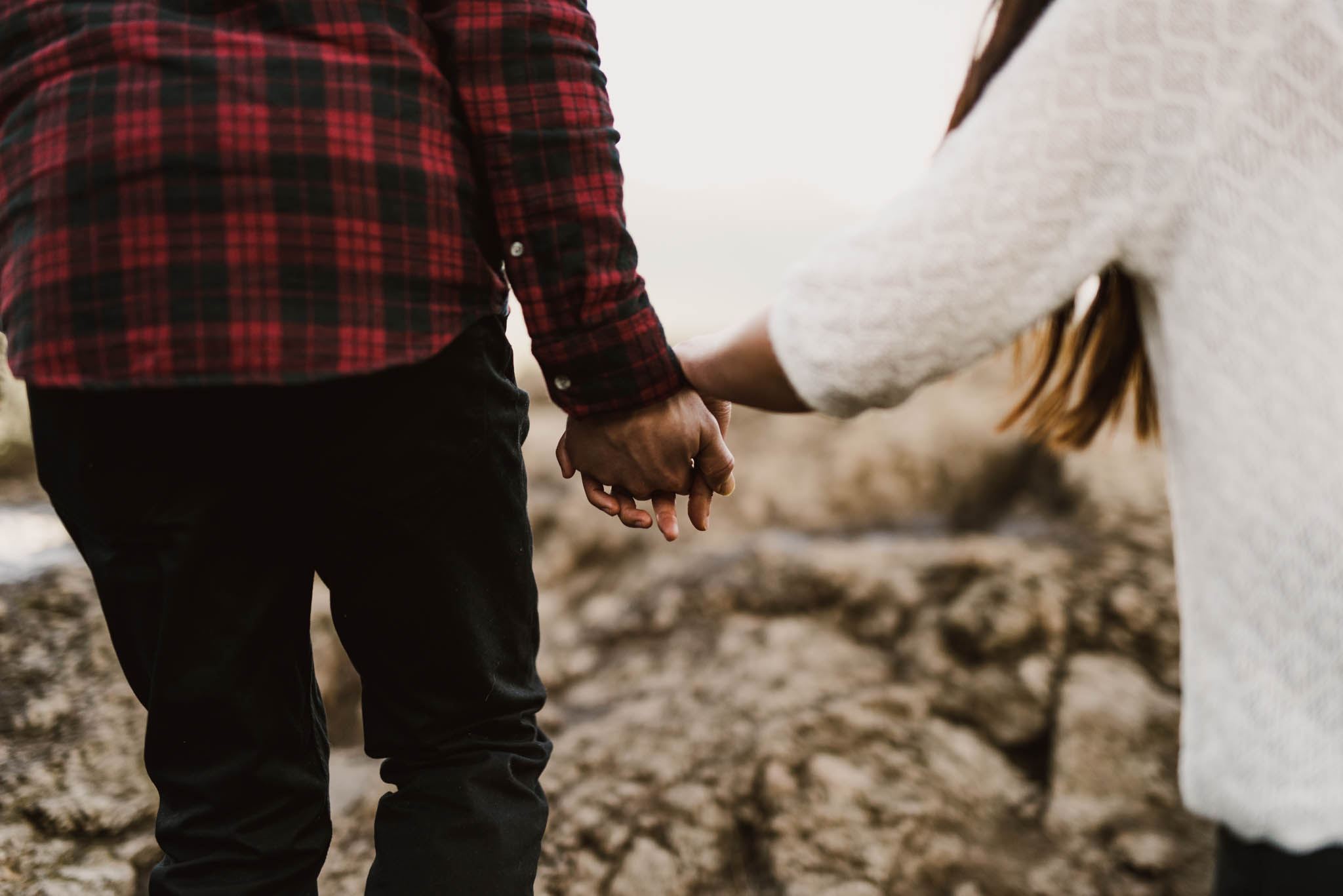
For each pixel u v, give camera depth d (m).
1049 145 0.61
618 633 2.40
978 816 1.70
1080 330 0.82
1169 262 0.61
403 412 0.83
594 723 1.99
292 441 0.82
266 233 0.74
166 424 0.81
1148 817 1.67
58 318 0.74
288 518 0.88
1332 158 0.56
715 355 0.89
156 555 0.84
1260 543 0.58
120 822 1.55
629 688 2.16
